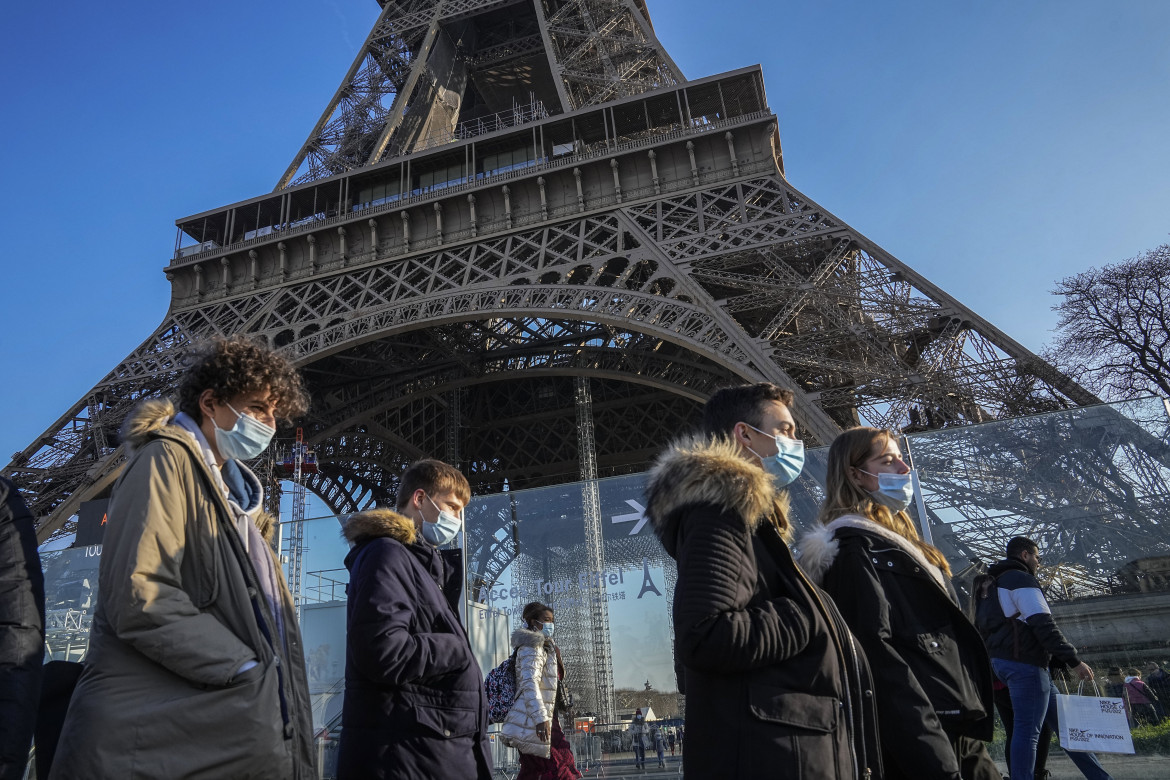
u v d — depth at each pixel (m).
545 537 12.16
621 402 54.62
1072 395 27.02
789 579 4.48
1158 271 35.97
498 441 59.28
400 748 5.25
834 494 5.90
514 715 9.16
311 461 44.75
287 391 5.33
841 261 33.06
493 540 12.33
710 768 4.08
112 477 35.56
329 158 49.41
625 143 43.59
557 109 63.81
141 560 4.14
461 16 54.06
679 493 4.39
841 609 5.09
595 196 40.03
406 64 54.06
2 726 3.95
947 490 11.22
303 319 40.91
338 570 12.51
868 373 28.72
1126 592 10.49
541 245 38.47
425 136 51.38
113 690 4.13
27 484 36.97
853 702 4.44
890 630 4.96
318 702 11.91
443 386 47.09
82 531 28.41
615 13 49.31
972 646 5.29
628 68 45.78
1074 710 9.38
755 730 4.04
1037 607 8.38
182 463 4.54
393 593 5.33
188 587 4.48
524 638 9.36
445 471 6.94
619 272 39.53
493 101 63.78
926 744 4.52
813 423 27.62
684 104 40.97
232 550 4.63
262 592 4.73
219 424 5.09
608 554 11.89
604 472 58.12
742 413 5.22
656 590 11.62
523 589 11.99
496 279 37.91
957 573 10.83
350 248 43.41
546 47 47.59
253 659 4.37
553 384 57.31
